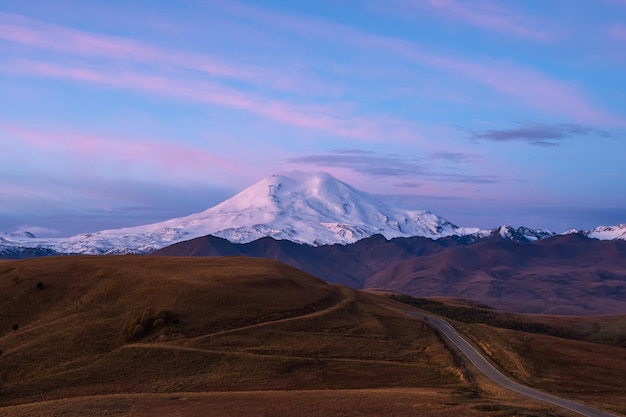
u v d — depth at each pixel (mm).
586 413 81000
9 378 113562
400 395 89000
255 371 110875
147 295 149500
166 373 110562
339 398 86500
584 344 138000
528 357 124188
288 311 147500
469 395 90250
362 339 131875
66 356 121500
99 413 80562
